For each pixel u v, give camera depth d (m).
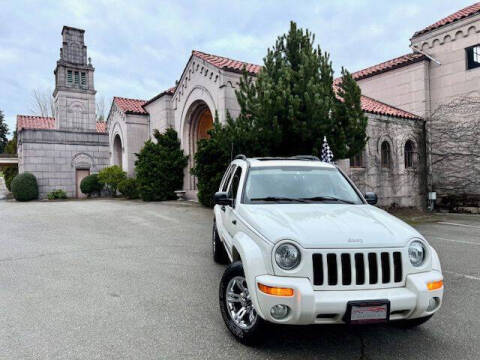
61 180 26.69
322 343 3.60
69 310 4.40
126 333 3.78
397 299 3.03
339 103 11.04
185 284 5.41
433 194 17.28
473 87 16.34
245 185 4.60
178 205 16.47
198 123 19.12
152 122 22.34
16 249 7.88
